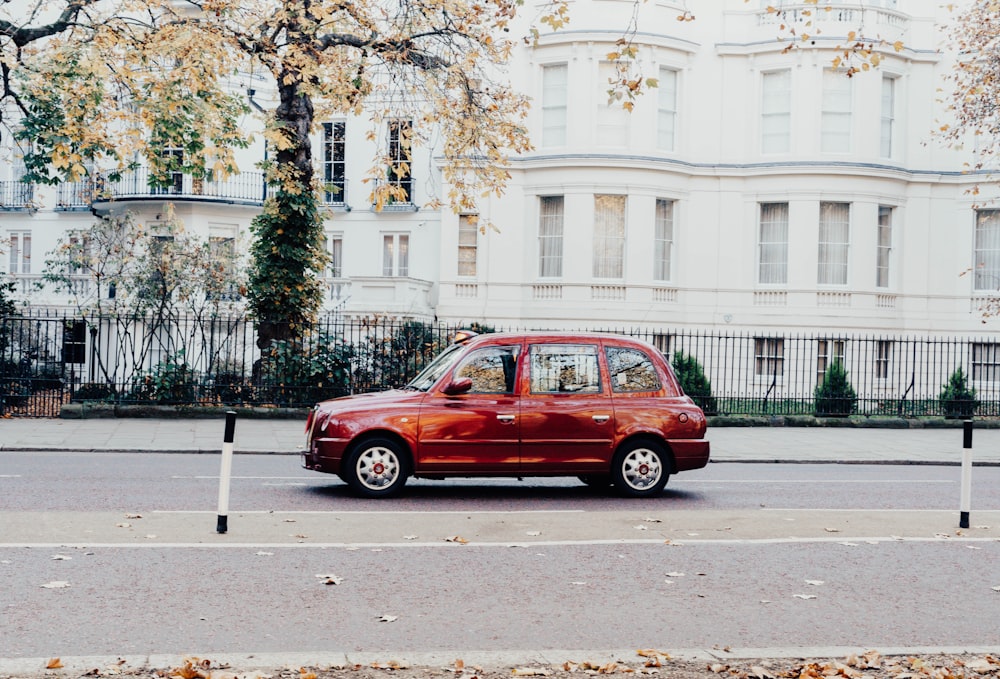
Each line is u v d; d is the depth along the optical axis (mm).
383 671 5770
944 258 32281
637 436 12633
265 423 21609
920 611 7508
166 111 20203
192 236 28859
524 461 12281
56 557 8391
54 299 33406
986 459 18891
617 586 8047
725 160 31828
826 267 31422
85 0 20578
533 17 31156
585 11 30562
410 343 23641
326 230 34719
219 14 20500
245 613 7012
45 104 22109
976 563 9164
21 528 9500
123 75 20109
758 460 18297
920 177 31984
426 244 33781
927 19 32062
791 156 31141
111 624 6648
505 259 31719
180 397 22281
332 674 5695
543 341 12641
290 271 23688
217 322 29469
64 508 10805
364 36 22047
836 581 8367
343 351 23281
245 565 8398
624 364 12820
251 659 5895
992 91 25422
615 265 30953
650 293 30938
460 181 22141
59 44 21156
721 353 31641
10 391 22281
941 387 26688
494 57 22203
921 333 32188
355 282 31547
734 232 31766
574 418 12414
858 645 6672
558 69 31234
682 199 31562
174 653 6109
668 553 9289
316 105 23156
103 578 7824
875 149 31250
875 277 31422
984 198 31703
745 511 11594
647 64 30797
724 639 6723
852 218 31203
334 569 8367
